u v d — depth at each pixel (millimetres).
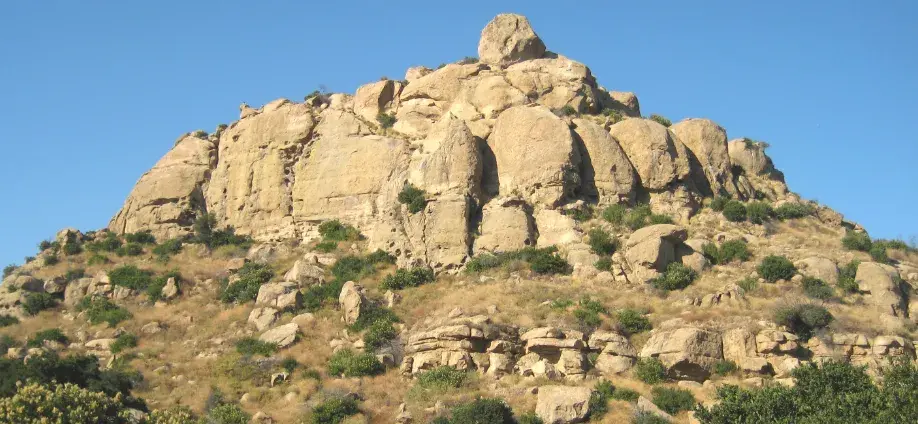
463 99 64562
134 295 58938
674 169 60094
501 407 40281
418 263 56094
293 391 45125
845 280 51000
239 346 50094
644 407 41125
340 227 62562
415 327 49125
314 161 65625
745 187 63906
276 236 64938
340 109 67938
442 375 44344
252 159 67875
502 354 45500
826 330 46062
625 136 61406
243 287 57281
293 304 53438
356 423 41625
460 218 56656
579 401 40969
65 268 63531
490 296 50812
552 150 58469
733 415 36562
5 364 40500
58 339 53188
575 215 57156
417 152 62531
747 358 44188
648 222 56750
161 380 47156
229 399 44812
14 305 58062
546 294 50469
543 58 68812
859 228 63906
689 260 53250
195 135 74000
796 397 37188
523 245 55719
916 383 36250
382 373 46688
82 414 35938
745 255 54188
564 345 45156
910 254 57281
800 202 64688
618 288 51562
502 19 70000
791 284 51250
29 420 34844
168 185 69750
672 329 45531
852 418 34844
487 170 60281
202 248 64688
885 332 46312
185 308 56688
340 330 50500
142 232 68000
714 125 64062
